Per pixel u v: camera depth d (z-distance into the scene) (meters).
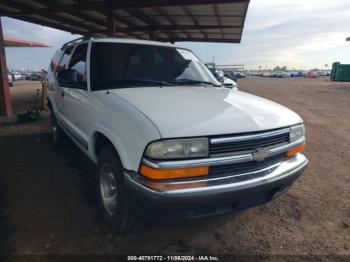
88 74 3.40
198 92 3.24
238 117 2.55
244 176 2.47
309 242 2.87
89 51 3.58
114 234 2.88
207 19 11.53
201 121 2.38
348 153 5.95
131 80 3.38
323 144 6.65
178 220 2.36
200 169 2.28
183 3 8.25
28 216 3.15
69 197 3.63
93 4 9.05
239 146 2.43
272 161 2.72
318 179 4.49
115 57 3.56
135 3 8.62
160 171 2.19
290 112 3.15
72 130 4.05
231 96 3.25
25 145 5.86
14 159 4.98
